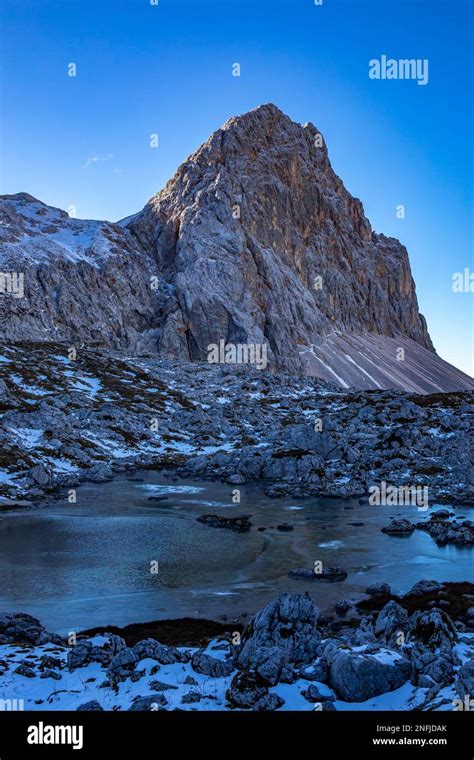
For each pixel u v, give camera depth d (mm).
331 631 37656
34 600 45281
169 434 137250
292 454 109375
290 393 183375
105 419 135125
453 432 126875
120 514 77500
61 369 168875
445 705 23797
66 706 24859
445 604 42750
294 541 64750
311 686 25344
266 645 29016
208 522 72625
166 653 29844
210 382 185500
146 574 52438
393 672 25422
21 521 73000
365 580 50906
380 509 81875
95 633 37719
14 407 129500
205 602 45031
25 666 28938
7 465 99688
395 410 143500
